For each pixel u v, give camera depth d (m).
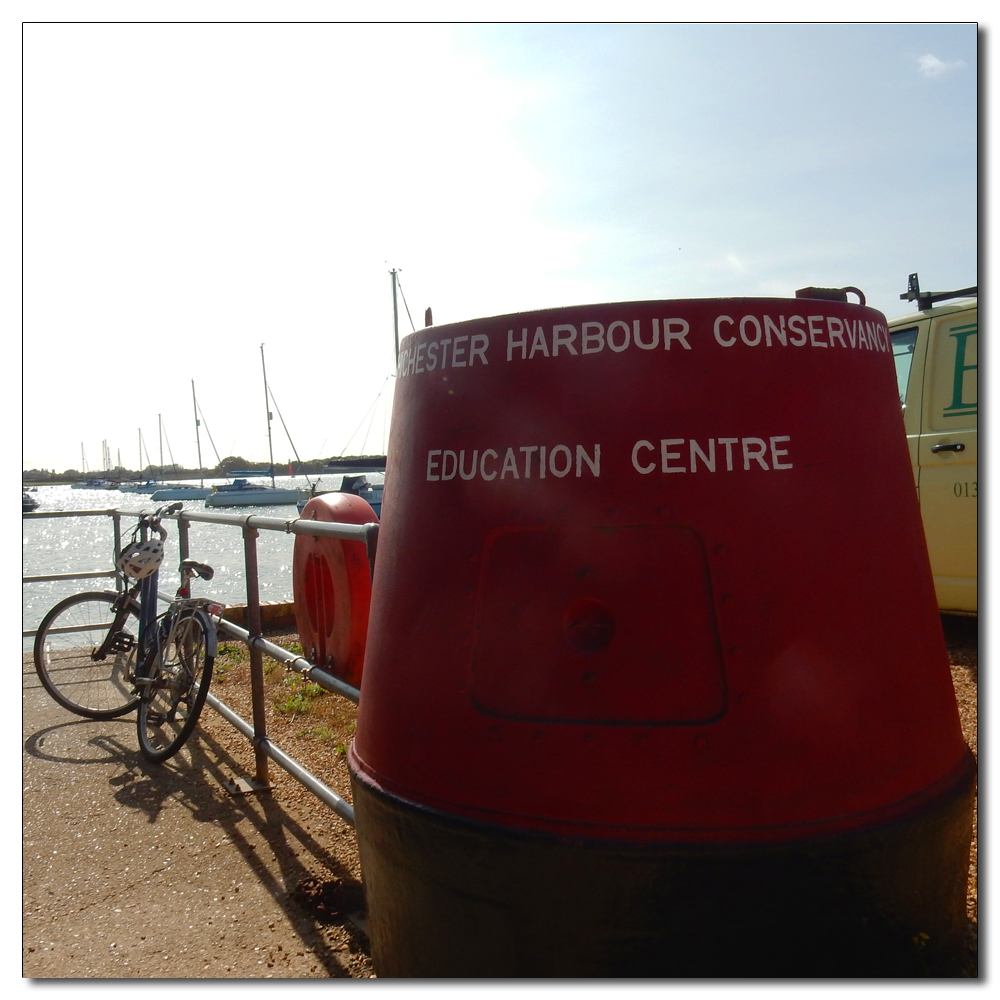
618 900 1.83
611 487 1.94
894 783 1.96
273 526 4.00
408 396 2.34
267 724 5.27
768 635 1.88
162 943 2.98
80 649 7.30
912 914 1.96
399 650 2.20
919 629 2.11
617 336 1.99
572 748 1.89
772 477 1.94
